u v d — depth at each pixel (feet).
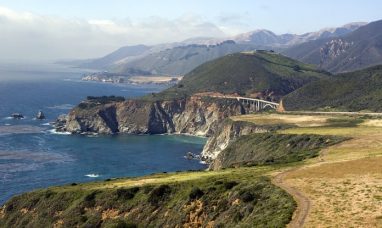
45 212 317.42
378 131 483.92
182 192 257.96
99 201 295.07
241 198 203.10
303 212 163.53
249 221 173.99
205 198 230.07
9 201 351.87
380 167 223.51
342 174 217.15
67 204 313.94
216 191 231.50
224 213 203.62
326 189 191.72
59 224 296.10
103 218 278.67
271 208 176.76
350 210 159.63
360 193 179.11
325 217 155.53
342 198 175.22
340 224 146.92
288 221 155.84
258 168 304.09
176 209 239.71
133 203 275.59
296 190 196.03
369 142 394.93
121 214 273.33
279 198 185.26
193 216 223.92
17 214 334.24
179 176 331.36
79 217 289.12
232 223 189.06
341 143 410.31
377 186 186.29
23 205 338.34
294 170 249.55
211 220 209.67
